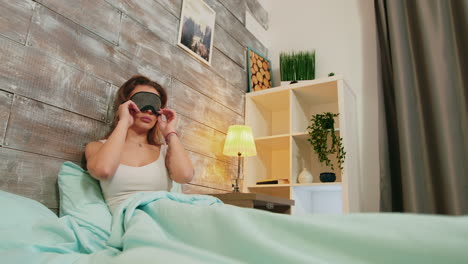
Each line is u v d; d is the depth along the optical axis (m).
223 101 2.71
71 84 1.57
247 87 3.10
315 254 0.56
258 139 2.88
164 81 2.12
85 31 1.67
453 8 2.44
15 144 1.33
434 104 2.37
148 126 1.62
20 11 1.41
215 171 2.50
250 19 3.32
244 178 2.82
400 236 0.48
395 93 2.55
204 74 2.52
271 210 2.40
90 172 1.35
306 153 2.88
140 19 2.01
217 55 2.72
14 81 1.36
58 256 0.80
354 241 0.52
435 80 2.39
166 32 2.20
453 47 2.40
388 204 2.45
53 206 1.43
